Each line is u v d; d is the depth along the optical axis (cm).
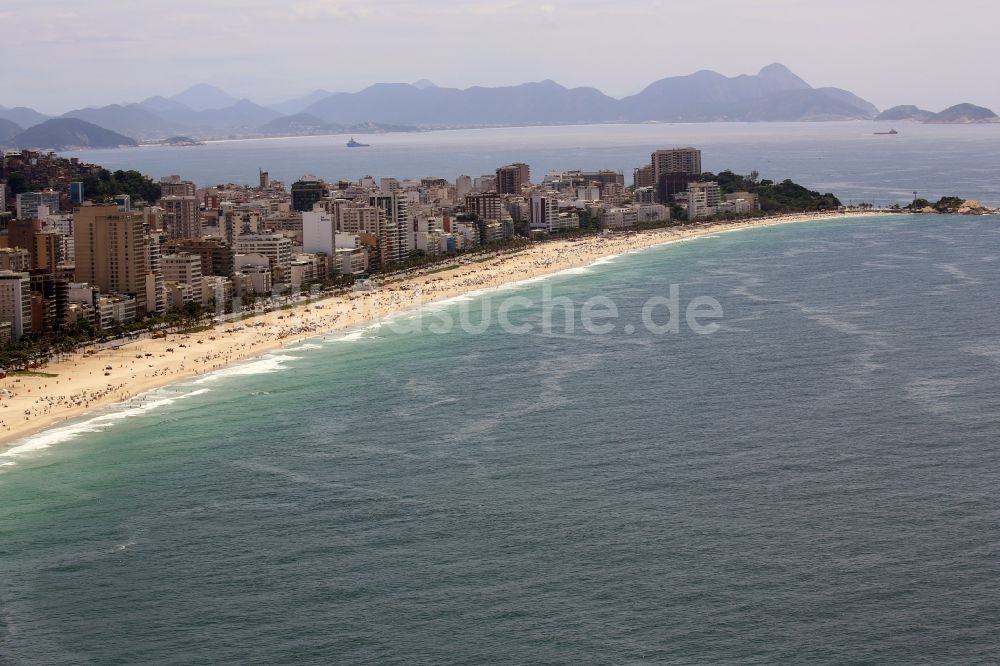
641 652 19850
